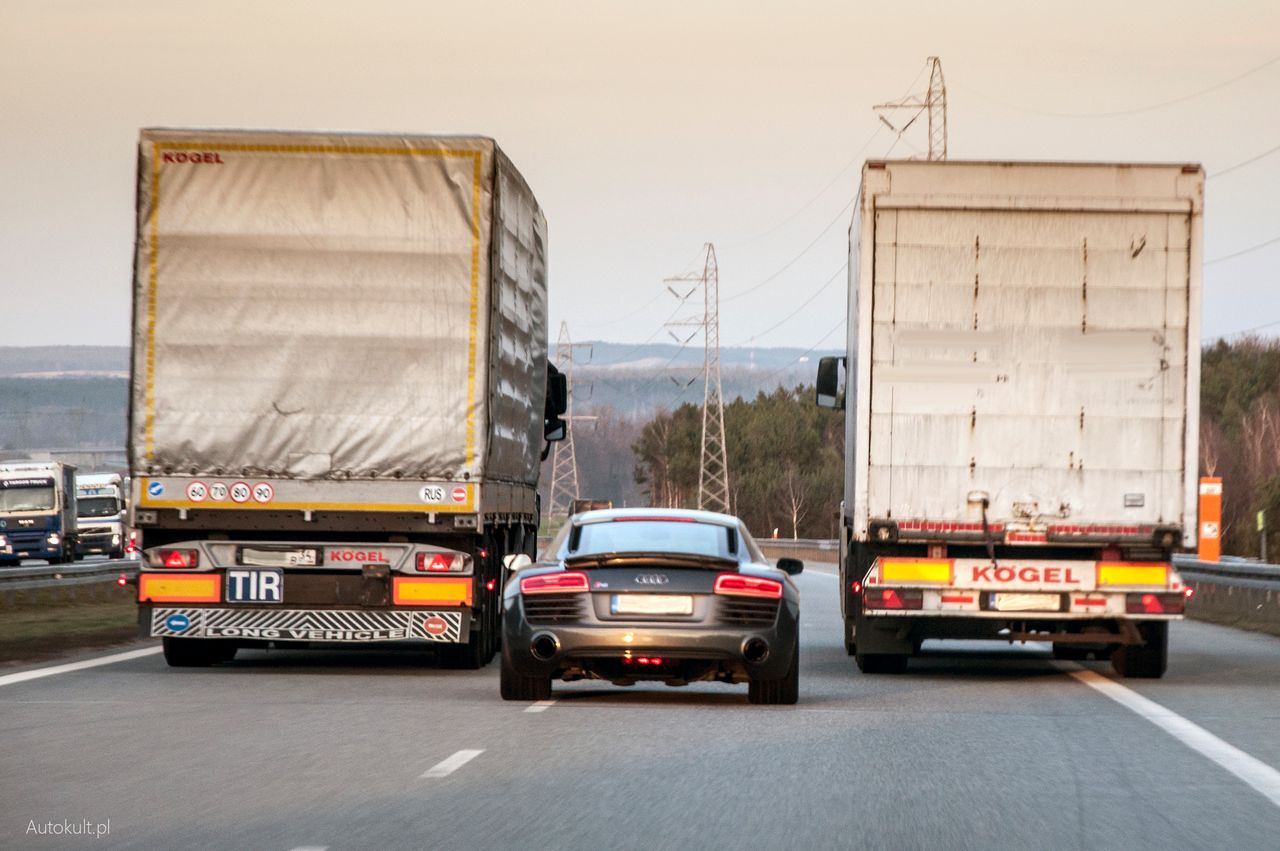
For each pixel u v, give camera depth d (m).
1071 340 35.72
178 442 36.81
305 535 37.47
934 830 18.41
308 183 36.81
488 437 36.81
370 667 39.78
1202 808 20.08
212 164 36.78
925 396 35.75
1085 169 35.75
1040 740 26.25
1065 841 17.95
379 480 36.84
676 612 30.11
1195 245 35.62
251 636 36.88
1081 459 35.75
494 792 20.53
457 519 36.81
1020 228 35.72
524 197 43.19
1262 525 120.81
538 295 47.66
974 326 35.75
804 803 20.02
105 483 152.88
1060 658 45.31
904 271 35.75
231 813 18.97
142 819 18.56
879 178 35.72
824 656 45.06
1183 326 35.72
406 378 36.84
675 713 29.56
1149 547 36.03
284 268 36.78
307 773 21.97
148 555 36.94
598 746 24.84
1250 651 47.75
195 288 36.78
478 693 33.00
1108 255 35.75
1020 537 35.72
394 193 36.88
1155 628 37.81
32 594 69.94
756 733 26.73
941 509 35.75
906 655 38.44
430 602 36.88
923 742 25.84
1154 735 27.00
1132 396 35.72
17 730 26.44
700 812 19.30
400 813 19.02
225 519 36.81
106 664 39.72
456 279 36.81
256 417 36.84
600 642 29.98
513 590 31.11
